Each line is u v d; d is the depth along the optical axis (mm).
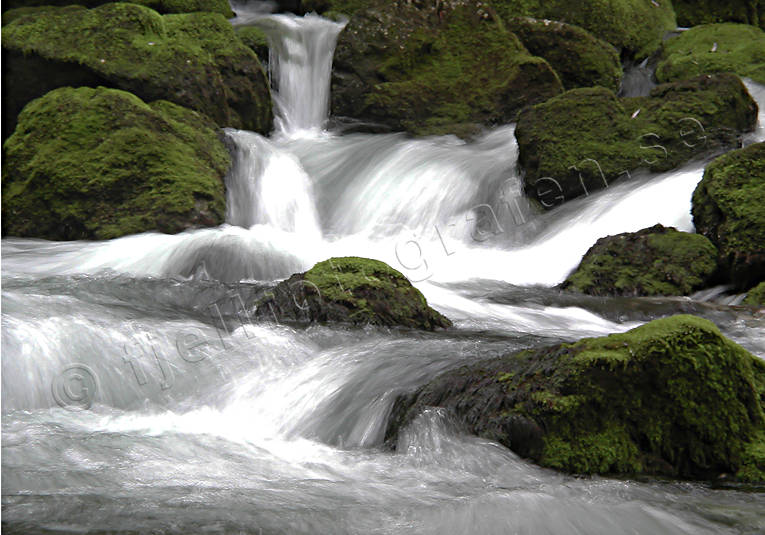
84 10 13336
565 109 11664
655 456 4238
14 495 3658
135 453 4344
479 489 3914
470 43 14539
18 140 11703
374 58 14398
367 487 3926
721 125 11328
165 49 13070
